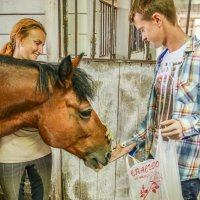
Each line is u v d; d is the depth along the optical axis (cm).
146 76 178
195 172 112
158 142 106
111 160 135
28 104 109
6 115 110
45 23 183
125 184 200
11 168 124
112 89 180
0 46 195
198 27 631
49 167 135
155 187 109
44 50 184
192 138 109
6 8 186
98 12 271
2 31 191
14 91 107
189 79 103
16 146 123
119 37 280
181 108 104
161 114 118
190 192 115
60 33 178
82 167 196
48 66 112
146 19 104
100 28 282
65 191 202
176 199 106
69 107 110
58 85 108
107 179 199
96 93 179
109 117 184
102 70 176
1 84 106
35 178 132
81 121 113
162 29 105
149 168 109
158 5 100
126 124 186
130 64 176
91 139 117
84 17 221
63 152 193
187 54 104
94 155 120
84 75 115
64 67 104
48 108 110
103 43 305
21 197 131
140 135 135
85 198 203
